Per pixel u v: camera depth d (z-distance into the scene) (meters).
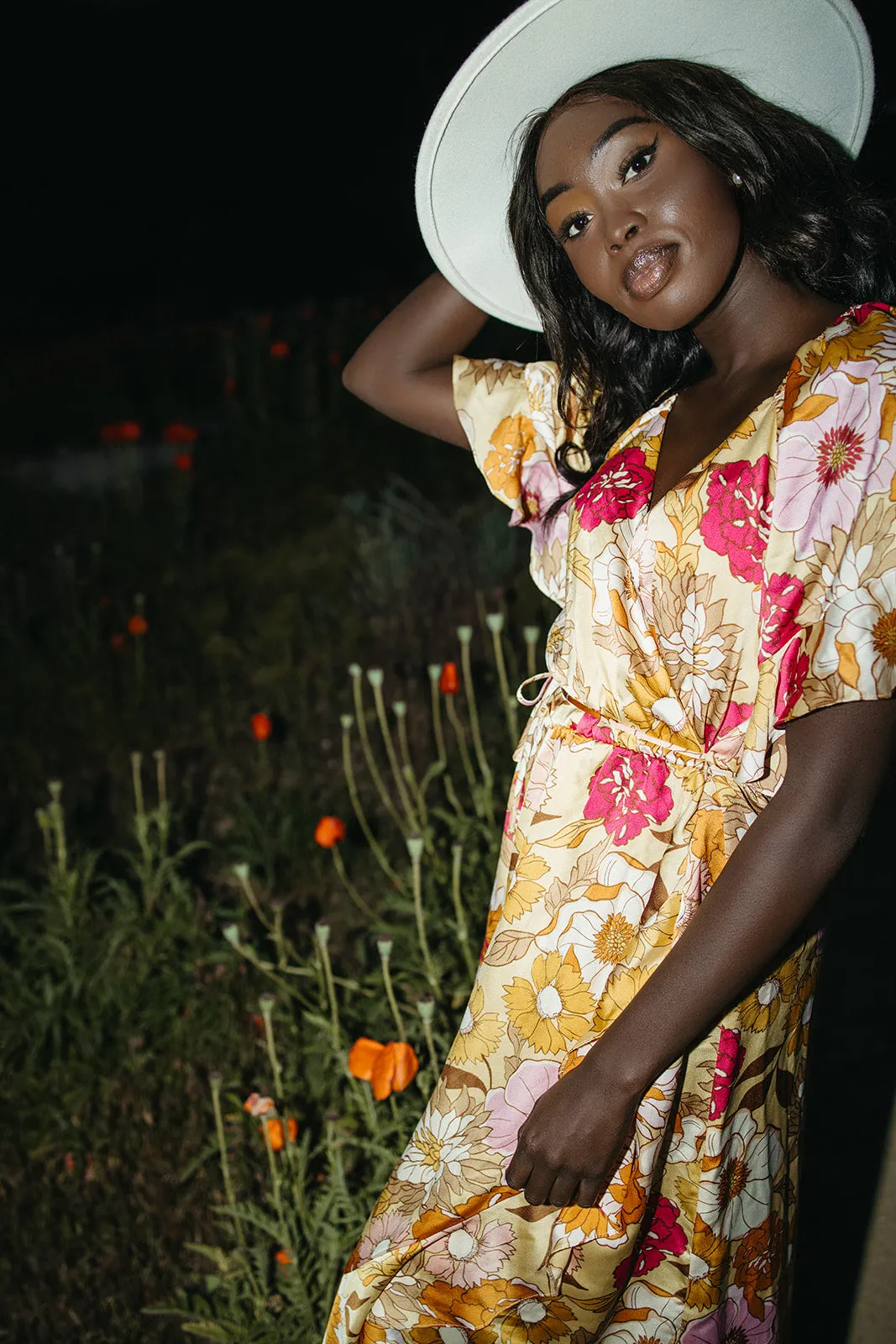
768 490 1.39
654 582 1.47
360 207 15.89
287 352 7.88
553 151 1.50
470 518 5.90
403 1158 1.72
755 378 1.49
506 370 1.96
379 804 4.09
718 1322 1.57
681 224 1.46
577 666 1.59
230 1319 2.31
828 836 1.30
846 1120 2.79
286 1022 3.00
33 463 7.95
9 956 3.46
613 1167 1.43
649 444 1.55
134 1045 2.99
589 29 1.59
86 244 15.87
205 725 4.75
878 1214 2.54
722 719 1.47
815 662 1.31
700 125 1.45
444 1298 1.64
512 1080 1.62
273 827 3.94
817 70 1.64
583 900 1.56
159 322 12.52
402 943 3.16
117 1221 2.64
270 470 6.91
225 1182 2.57
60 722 4.87
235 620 5.53
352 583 5.69
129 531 6.31
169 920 3.33
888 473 1.29
